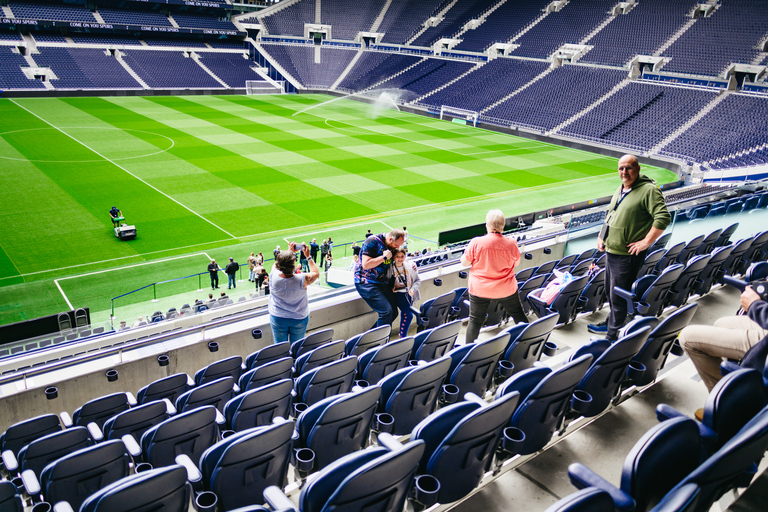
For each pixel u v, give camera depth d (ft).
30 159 105.19
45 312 54.75
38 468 14.92
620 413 13.94
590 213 37.60
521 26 205.87
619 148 138.92
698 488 6.78
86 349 32.83
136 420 16.02
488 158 130.11
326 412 12.26
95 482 12.88
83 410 17.71
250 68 226.17
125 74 194.70
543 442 12.58
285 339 22.56
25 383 20.08
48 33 196.65
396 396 13.99
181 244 72.59
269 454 11.61
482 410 10.25
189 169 105.50
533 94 175.01
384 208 90.89
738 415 9.48
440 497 10.93
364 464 9.09
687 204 32.53
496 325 24.93
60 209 81.97
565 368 11.65
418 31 231.50
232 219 82.17
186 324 40.88
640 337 13.06
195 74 209.05
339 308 25.57
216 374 19.30
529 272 27.99
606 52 175.11
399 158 124.77
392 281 22.93
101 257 67.67
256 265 61.77
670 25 171.63
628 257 19.24
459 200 97.04
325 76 228.84
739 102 139.44
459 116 177.68
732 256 25.31
